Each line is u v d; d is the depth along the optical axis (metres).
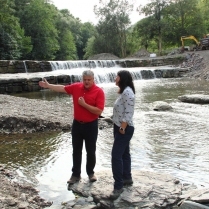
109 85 24.98
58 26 68.88
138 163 6.16
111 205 4.13
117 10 59.38
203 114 11.53
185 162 6.21
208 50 39.28
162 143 7.68
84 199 4.40
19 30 46.94
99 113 4.71
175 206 4.13
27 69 28.25
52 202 4.40
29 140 7.92
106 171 5.40
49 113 10.48
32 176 5.46
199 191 4.40
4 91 20.41
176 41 54.38
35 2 52.81
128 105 4.25
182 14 52.91
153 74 30.52
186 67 33.56
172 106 13.45
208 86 20.91
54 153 6.86
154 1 52.62
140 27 54.31
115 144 4.40
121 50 61.84
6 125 8.88
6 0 42.28
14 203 4.13
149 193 4.39
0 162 6.23
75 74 24.98
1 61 26.62
